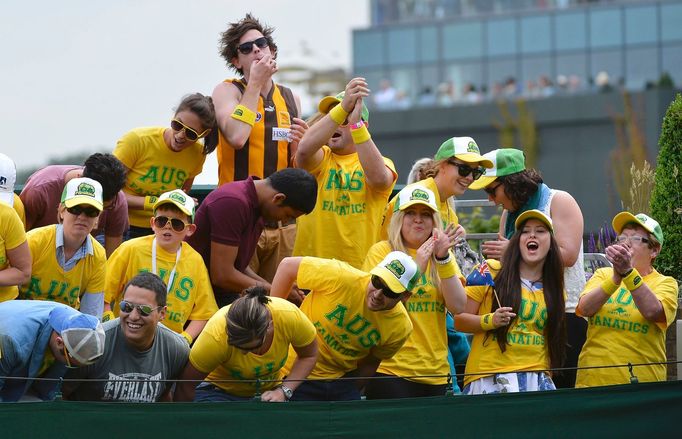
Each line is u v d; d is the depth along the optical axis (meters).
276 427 18.62
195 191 28.27
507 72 84.19
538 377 20.67
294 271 20.31
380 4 90.38
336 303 20.03
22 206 21.12
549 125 79.25
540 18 83.19
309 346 19.66
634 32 80.81
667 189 26.08
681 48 79.75
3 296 19.42
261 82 23.81
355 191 23.27
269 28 24.73
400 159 84.38
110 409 18.17
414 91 86.50
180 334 20.08
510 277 20.86
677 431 19.73
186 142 23.19
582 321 22.53
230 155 23.88
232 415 18.52
